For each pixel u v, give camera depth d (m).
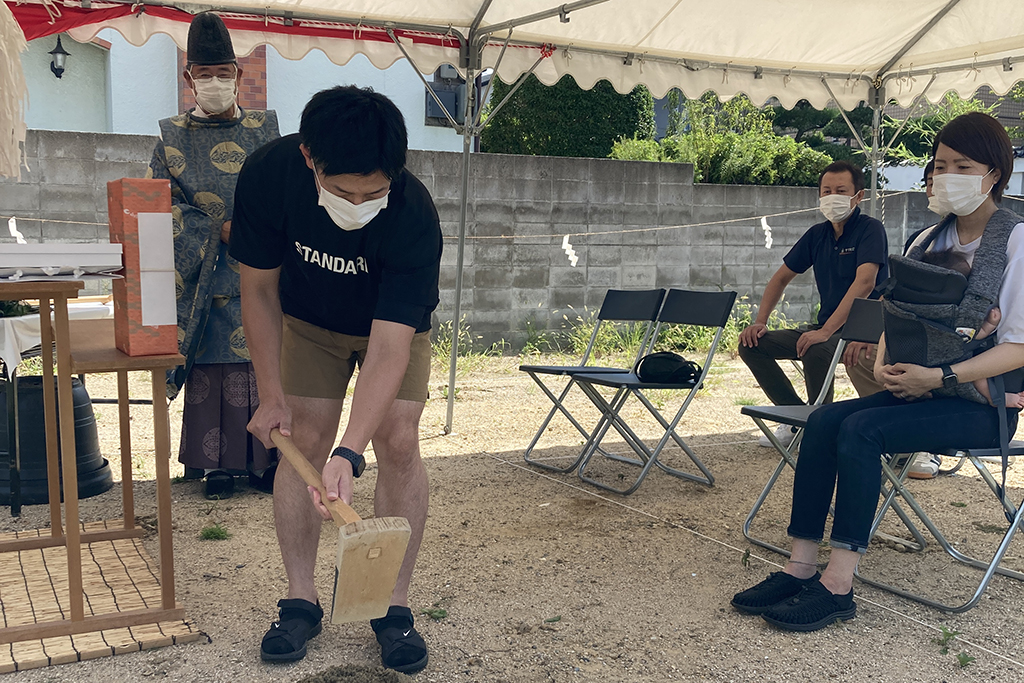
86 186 6.95
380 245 2.11
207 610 2.65
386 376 2.06
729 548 3.34
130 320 2.36
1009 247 2.63
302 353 2.36
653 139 10.77
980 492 4.24
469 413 5.97
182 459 3.83
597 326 4.92
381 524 1.63
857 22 5.28
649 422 5.82
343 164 1.81
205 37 3.56
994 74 5.59
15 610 2.53
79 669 2.24
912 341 2.68
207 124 3.70
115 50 9.61
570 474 4.48
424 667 2.28
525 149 10.29
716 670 2.32
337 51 5.06
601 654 2.41
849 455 2.62
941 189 2.70
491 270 8.19
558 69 5.49
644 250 8.73
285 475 2.37
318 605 2.44
